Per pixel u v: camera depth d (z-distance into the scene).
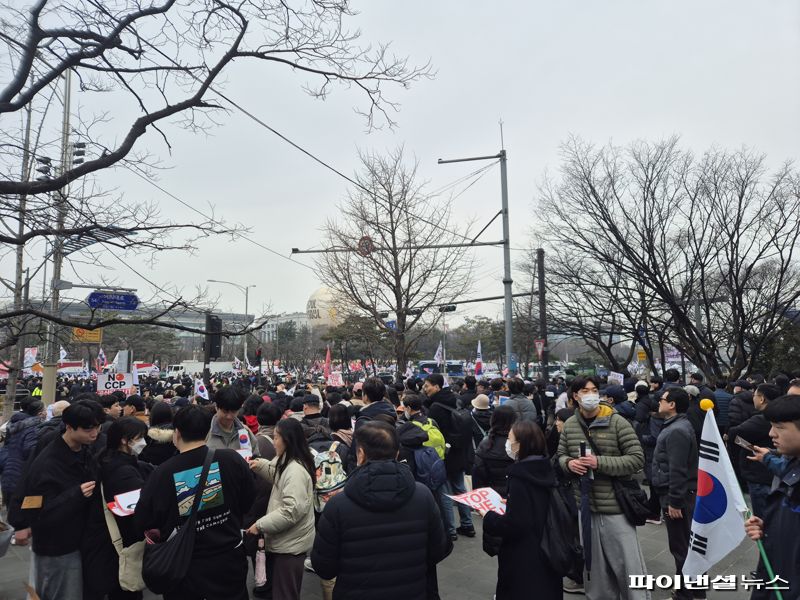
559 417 6.34
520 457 3.83
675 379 9.62
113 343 44.38
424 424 6.59
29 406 7.03
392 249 19.42
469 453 7.70
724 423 8.98
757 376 10.87
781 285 18.77
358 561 2.96
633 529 4.52
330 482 4.88
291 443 4.32
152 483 3.33
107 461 3.97
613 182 20.19
